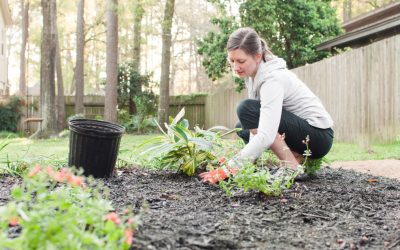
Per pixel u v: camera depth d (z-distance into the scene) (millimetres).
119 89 16562
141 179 3066
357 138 7625
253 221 1922
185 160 3199
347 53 7898
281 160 2908
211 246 1534
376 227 1905
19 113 15242
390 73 6684
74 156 3152
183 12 27141
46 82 10594
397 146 6398
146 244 1448
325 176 3336
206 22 27281
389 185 2971
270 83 2779
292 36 13203
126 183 2889
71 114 17625
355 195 2531
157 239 1511
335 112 8398
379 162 4711
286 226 1888
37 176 1350
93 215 1305
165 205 2180
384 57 6828
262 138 2662
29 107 15648
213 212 2051
